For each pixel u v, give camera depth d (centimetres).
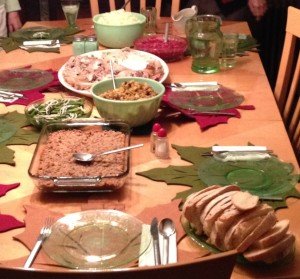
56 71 212
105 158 137
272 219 101
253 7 321
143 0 309
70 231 112
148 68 196
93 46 221
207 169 138
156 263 103
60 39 255
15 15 310
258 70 216
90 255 105
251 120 169
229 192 112
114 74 190
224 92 190
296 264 103
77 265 102
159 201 126
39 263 104
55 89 196
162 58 224
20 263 104
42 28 271
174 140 156
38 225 116
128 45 240
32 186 133
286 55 210
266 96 189
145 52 216
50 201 126
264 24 346
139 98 160
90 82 188
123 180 129
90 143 145
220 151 145
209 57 211
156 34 252
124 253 105
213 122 166
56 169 131
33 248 108
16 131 161
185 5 338
